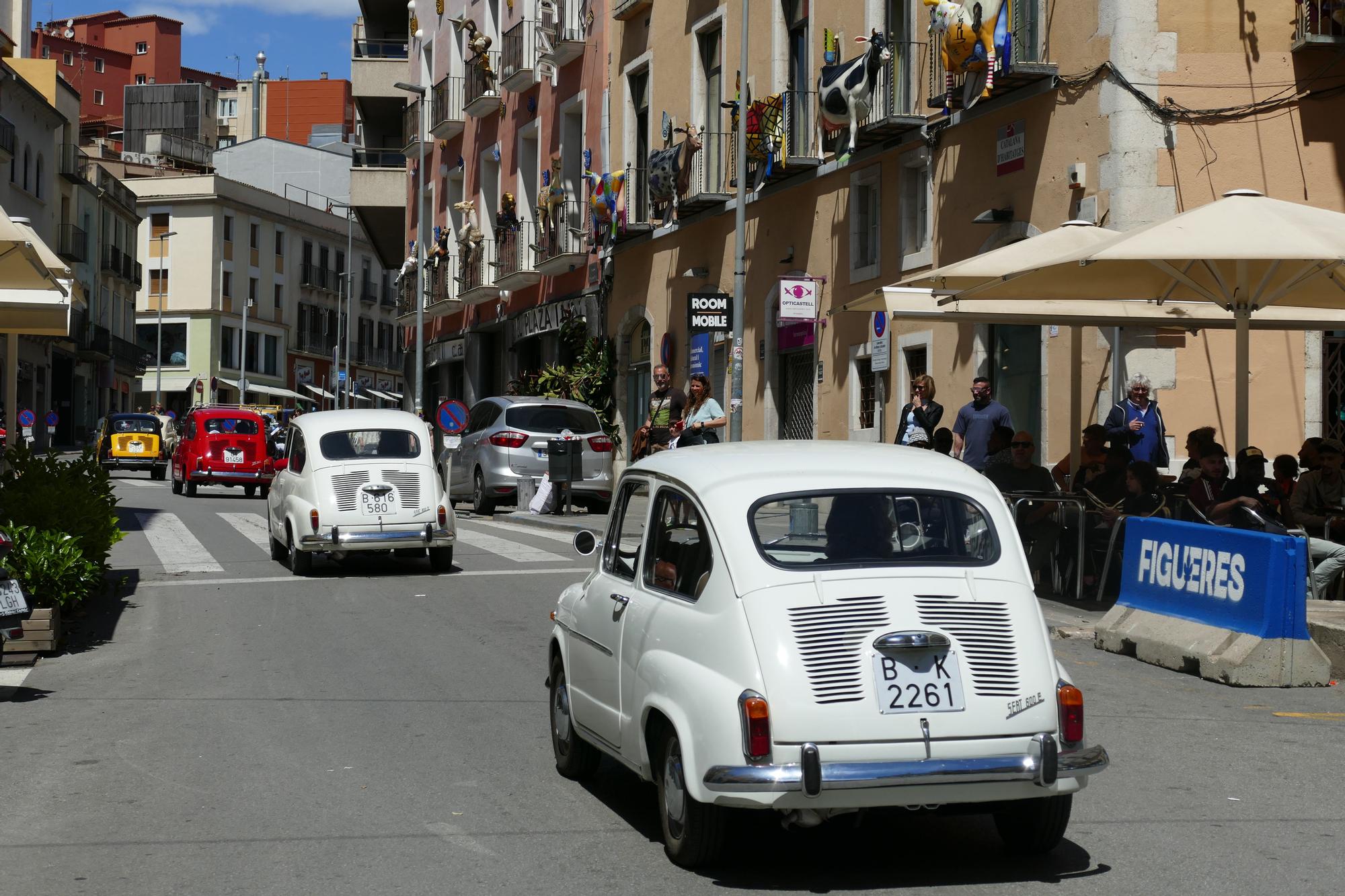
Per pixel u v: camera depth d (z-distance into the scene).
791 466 6.25
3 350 59.31
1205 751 8.07
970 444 16.05
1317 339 17.47
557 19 36.78
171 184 83.69
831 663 5.55
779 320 25.62
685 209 28.48
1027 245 14.15
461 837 6.47
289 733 8.66
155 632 12.78
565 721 7.58
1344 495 13.39
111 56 114.75
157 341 83.50
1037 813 6.00
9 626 9.60
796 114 25.30
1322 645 10.34
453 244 46.19
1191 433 15.21
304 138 107.19
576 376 33.28
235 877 5.88
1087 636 11.93
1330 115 17.59
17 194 60.78
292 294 91.56
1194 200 17.38
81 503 13.59
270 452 36.12
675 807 6.00
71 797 7.17
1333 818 6.73
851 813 5.79
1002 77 18.50
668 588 6.35
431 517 17.02
